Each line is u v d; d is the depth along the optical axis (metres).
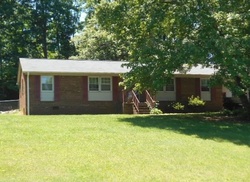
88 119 17.45
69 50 49.59
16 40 44.53
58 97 25.25
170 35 18.25
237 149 11.60
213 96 29.55
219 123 17.73
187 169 8.97
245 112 19.84
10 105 34.81
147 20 18.55
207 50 16.08
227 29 17.28
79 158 9.33
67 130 13.52
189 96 28.77
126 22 19.80
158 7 18.61
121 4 19.66
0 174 7.70
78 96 25.80
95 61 28.56
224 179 8.38
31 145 10.57
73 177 7.75
